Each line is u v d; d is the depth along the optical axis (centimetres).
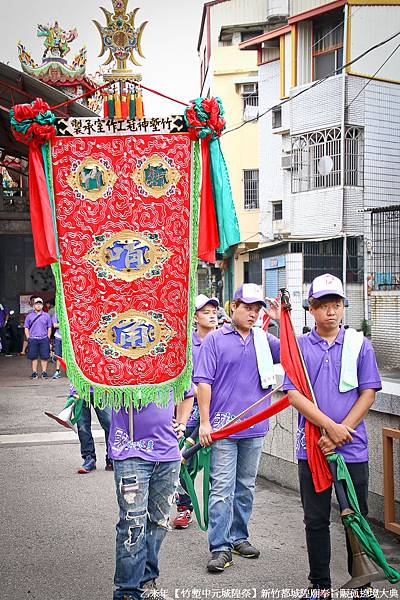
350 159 2189
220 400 530
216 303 622
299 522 607
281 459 734
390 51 2195
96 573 498
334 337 427
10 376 1875
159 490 436
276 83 2697
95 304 445
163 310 445
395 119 2225
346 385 415
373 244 1758
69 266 446
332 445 404
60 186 446
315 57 2309
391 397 547
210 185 448
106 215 446
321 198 2230
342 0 2164
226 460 514
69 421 769
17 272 2717
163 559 527
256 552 525
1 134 2156
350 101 2173
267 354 535
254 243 2870
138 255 446
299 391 416
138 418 427
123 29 446
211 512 510
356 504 395
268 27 2977
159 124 445
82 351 443
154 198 446
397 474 535
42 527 602
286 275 2138
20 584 478
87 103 2219
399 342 1623
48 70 2453
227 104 2958
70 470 822
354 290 2142
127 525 416
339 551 532
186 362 441
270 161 2741
